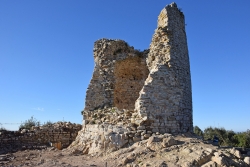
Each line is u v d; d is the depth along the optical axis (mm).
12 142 21172
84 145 15648
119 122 14727
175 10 17500
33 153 16312
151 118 14023
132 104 21781
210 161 9508
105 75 19953
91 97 19188
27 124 30938
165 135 13023
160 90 14844
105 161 11750
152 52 17188
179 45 17000
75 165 11086
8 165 11852
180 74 16250
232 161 9477
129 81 22156
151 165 9688
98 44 21047
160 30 16594
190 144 11508
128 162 10656
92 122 16453
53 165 11242
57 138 23156
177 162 9734
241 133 38531
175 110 15023
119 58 20641
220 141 37844
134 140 13312
